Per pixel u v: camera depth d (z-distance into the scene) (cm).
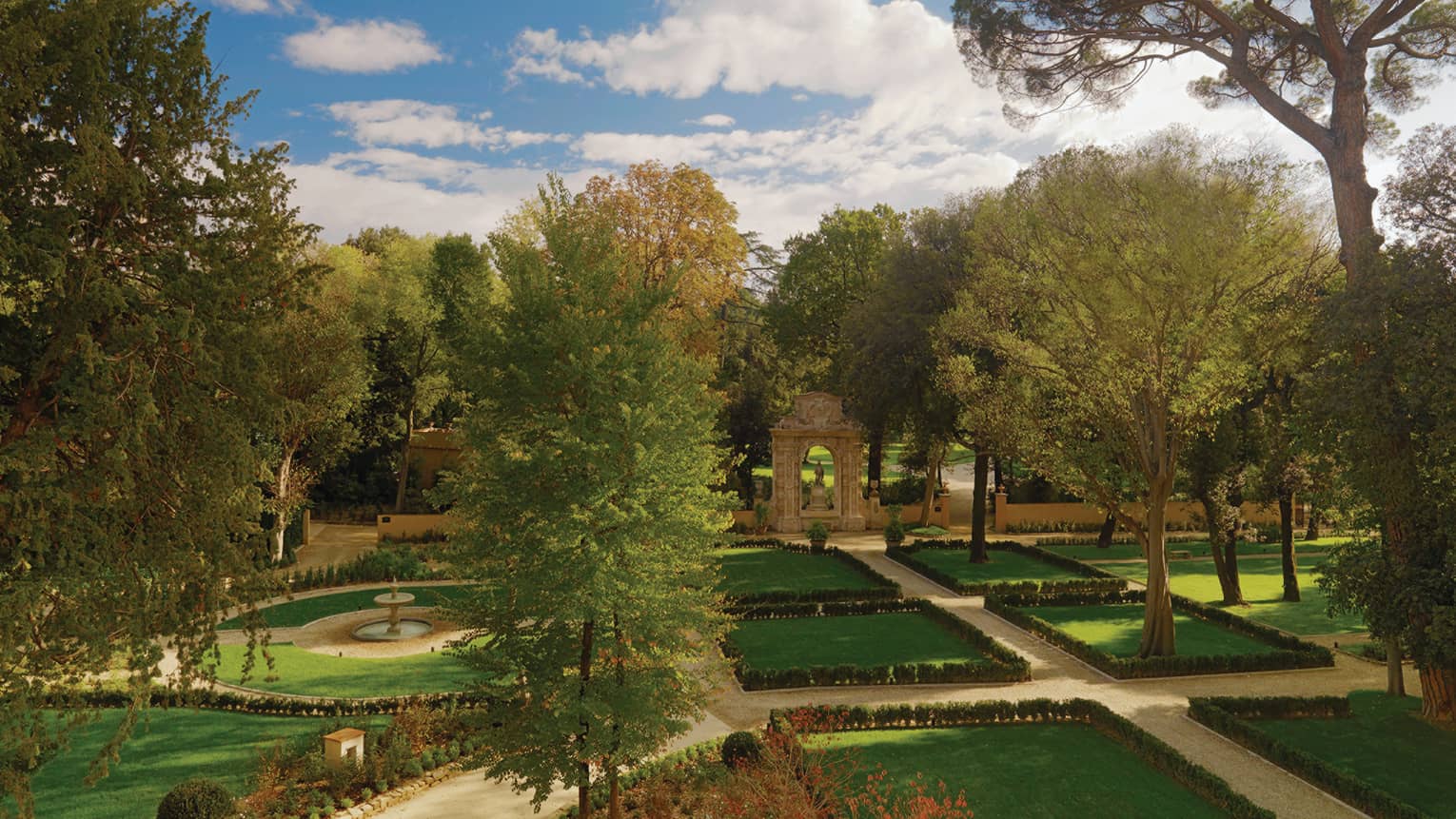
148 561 1309
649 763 1722
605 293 1538
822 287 5562
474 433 1484
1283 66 2747
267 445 3438
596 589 1323
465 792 1672
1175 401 2370
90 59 1234
